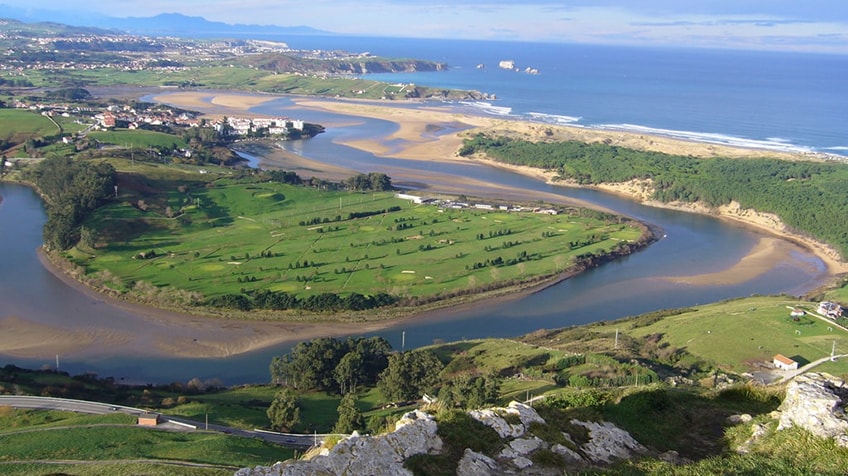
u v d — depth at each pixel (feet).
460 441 103.81
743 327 367.66
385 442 100.01
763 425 113.80
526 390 270.67
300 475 91.20
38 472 198.59
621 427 116.26
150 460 207.62
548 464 102.01
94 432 235.61
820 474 93.45
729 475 94.99
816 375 122.62
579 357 325.01
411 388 294.05
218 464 204.85
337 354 334.03
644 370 300.20
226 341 380.37
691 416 122.72
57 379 314.14
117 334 384.06
